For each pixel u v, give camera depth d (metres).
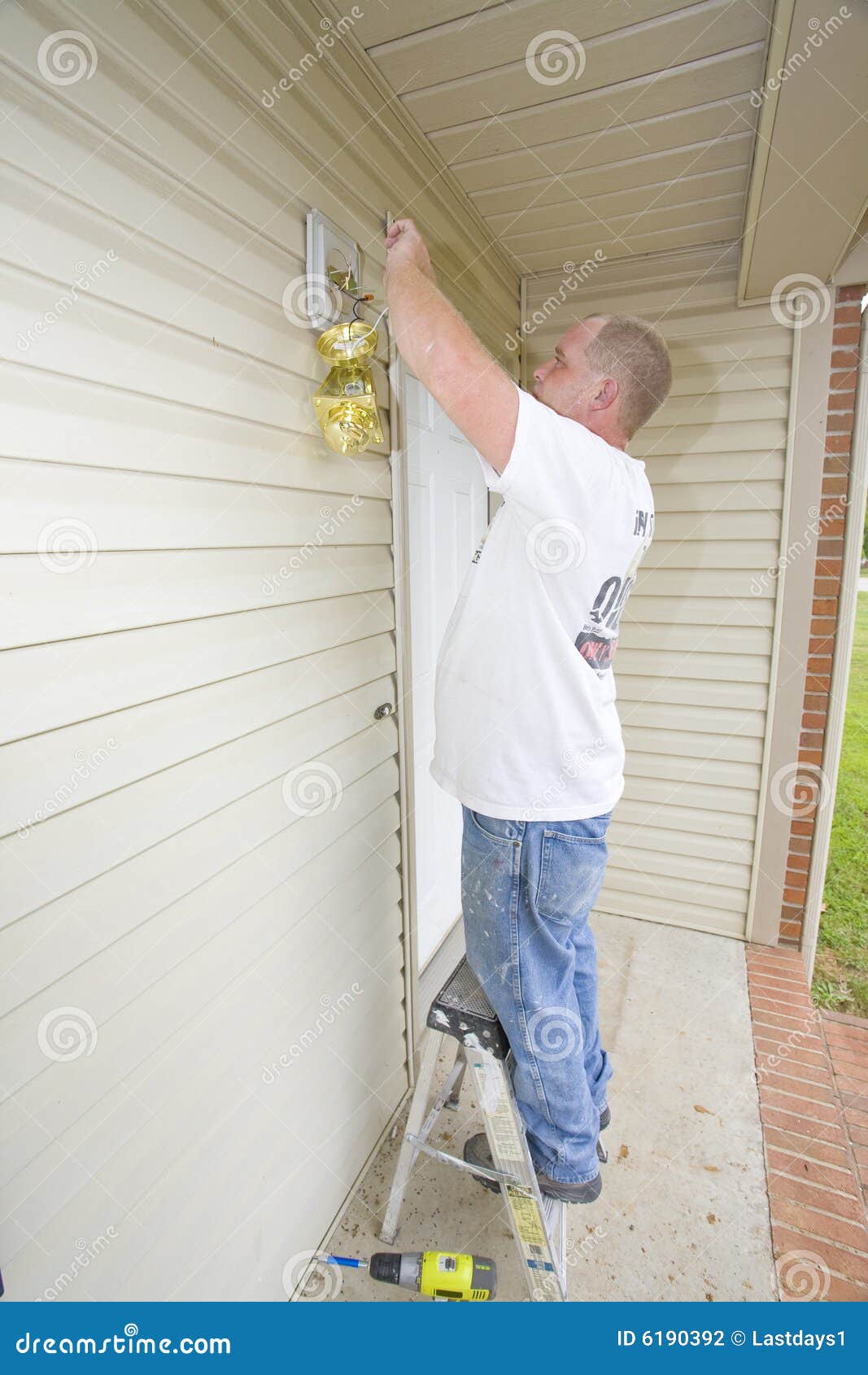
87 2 0.74
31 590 0.72
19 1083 0.75
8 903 0.72
